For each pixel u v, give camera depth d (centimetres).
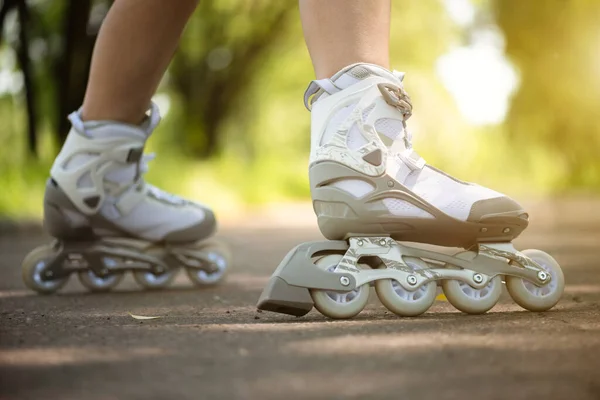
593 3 1552
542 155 1875
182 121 1616
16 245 672
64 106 1103
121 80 303
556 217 995
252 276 391
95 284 322
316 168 209
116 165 311
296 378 124
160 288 332
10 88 1170
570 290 286
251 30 1525
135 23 295
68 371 130
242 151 1694
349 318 197
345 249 204
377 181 204
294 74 1791
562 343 153
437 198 208
